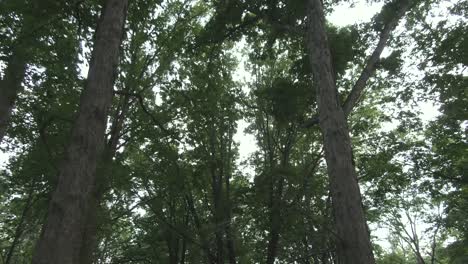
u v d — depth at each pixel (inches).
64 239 162.1
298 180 539.2
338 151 271.3
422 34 543.2
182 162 669.9
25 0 345.7
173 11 588.7
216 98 639.1
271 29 494.9
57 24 400.5
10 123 464.1
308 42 339.3
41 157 430.6
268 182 542.0
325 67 312.2
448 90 567.5
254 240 642.2
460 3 525.3
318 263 735.7
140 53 577.9
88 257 382.9
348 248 237.6
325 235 483.8
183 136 639.8
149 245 764.0
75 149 184.9
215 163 672.4
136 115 558.6
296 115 498.6
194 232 621.9
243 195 553.0
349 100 367.9
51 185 443.5
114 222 552.7
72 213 168.9
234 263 622.5
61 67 431.2
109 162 434.0
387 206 772.6
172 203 711.1
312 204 609.3
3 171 547.2
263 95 542.6
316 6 346.6
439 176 674.8
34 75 414.3
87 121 193.6
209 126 678.5
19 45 375.2
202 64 648.4
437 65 550.0
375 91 674.8
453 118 621.9
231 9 462.0
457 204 767.1
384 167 625.6
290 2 414.6
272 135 708.7
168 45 568.7
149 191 624.4
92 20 365.7
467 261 850.1
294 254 572.7
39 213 523.5
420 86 578.9
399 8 440.8
